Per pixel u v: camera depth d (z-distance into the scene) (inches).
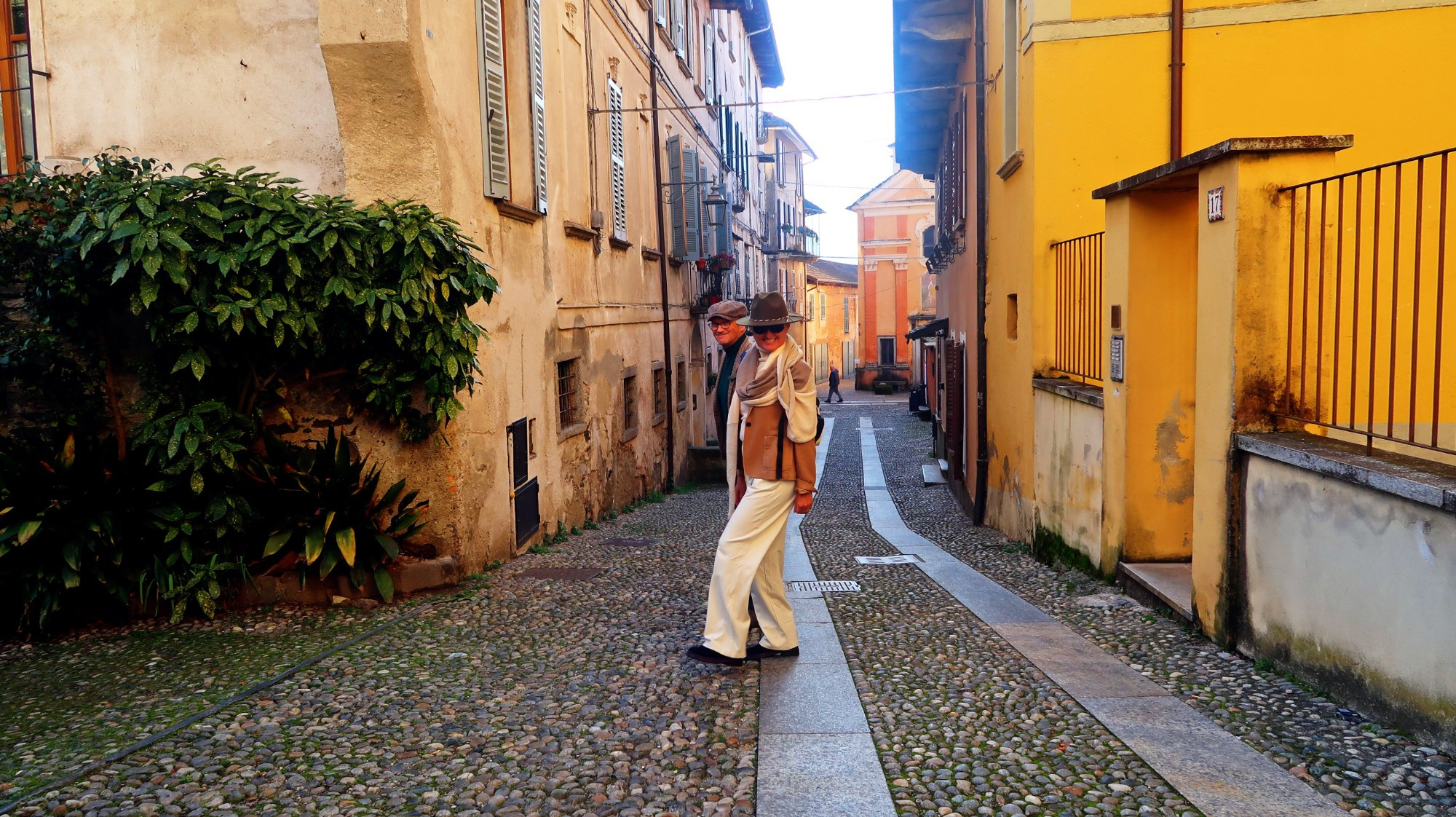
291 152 289.9
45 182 236.5
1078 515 301.4
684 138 781.9
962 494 575.5
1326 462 152.5
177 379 244.4
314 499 252.8
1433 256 305.6
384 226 245.0
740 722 158.9
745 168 1223.5
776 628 197.0
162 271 227.5
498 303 329.4
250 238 231.1
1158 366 249.0
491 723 161.6
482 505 305.4
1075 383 323.9
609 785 134.5
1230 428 187.0
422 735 156.7
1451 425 295.4
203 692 185.3
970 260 541.6
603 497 494.9
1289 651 169.3
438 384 259.4
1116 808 121.3
